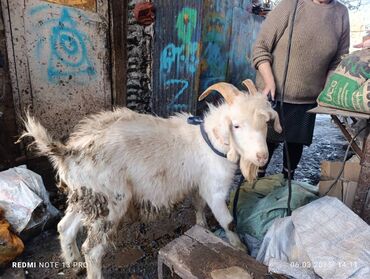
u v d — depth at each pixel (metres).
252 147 1.69
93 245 1.82
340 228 1.67
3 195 2.17
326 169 2.46
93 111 3.50
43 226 2.36
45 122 3.09
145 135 1.90
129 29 3.56
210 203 2.10
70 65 3.16
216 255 1.66
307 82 2.41
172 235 2.51
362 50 1.78
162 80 3.95
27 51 2.79
